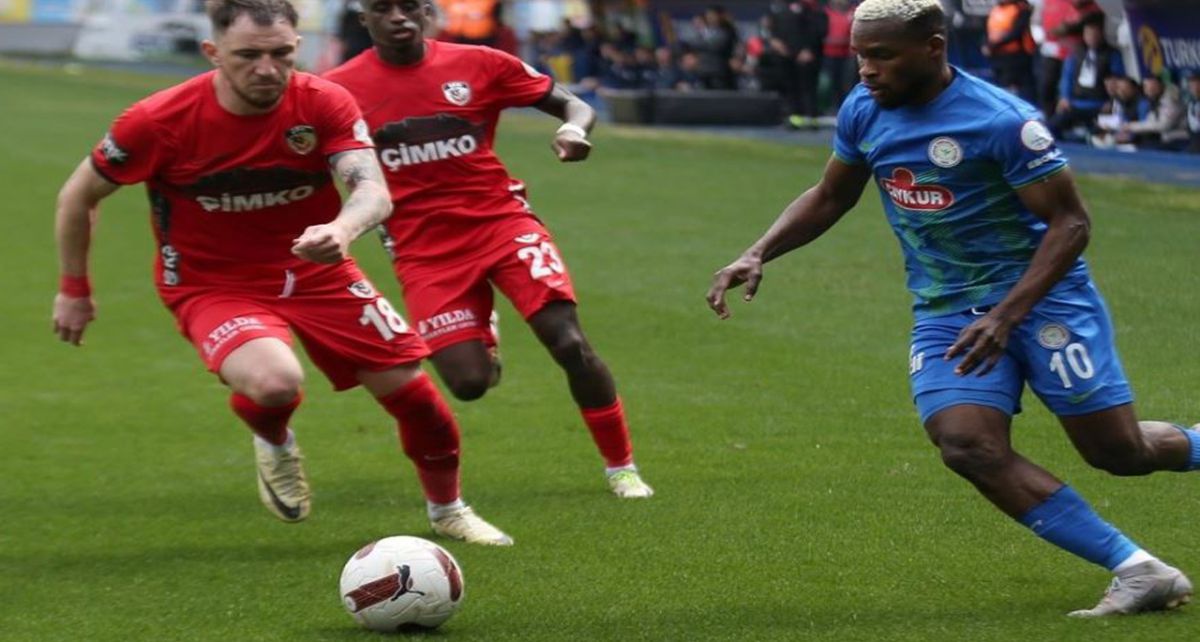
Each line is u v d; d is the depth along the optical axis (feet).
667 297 118.73
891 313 109.91
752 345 101.86
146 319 119.14
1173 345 94.84
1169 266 120.57
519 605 51.96
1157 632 46.39
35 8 470.39
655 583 54.24
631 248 141.08
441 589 48.80
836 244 137.80
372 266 139.33
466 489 70.23
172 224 57.26
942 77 47.42
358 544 61.52
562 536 61.21
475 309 67.87
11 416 89.56
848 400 86.33
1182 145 183.83
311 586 55.11
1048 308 48.19
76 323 57.98
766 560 56.75
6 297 127.13
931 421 48.14
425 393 59.93
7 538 63.26
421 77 67.97
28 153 217.15
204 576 56.85
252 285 57.88
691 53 276.00
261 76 51.65
